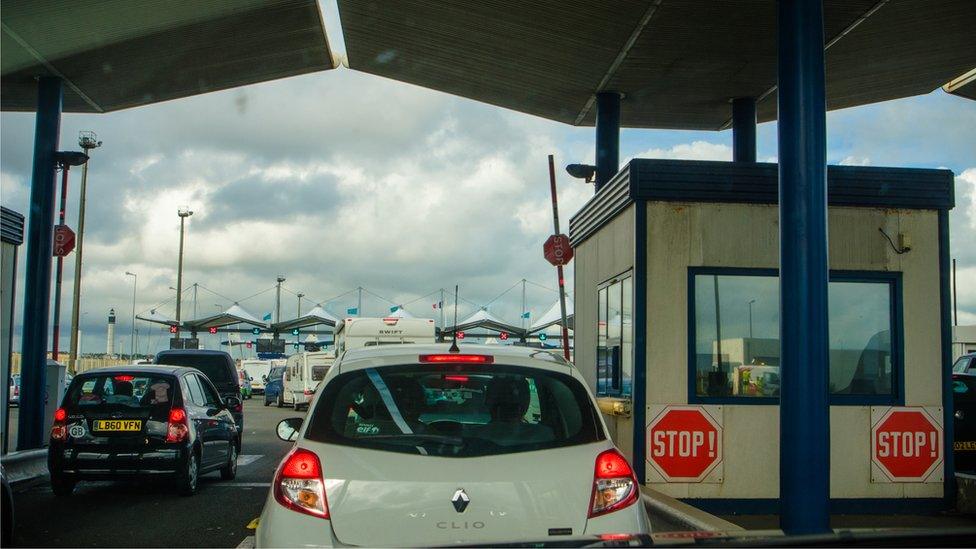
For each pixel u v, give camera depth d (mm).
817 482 7691
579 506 4438
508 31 12992
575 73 14320
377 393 4738
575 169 14883
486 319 40844
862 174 10742
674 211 10586
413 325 21234
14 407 39062
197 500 11414
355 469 4418
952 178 10883
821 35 8117
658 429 10328
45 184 14586
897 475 10453
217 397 13758
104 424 11445
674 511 8602
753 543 2789
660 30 12422
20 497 11617
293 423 6469
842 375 10625
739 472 10328
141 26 12789
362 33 13758
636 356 10398
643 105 15766
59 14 12156
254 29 13336
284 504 4402
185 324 51812
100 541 8555
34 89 15391
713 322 10547
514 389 4801
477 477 4402
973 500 10242
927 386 10633
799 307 7832
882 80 14422
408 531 4293
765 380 10523
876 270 10742
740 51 13086
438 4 12383
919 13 11695
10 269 14742
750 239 10609
